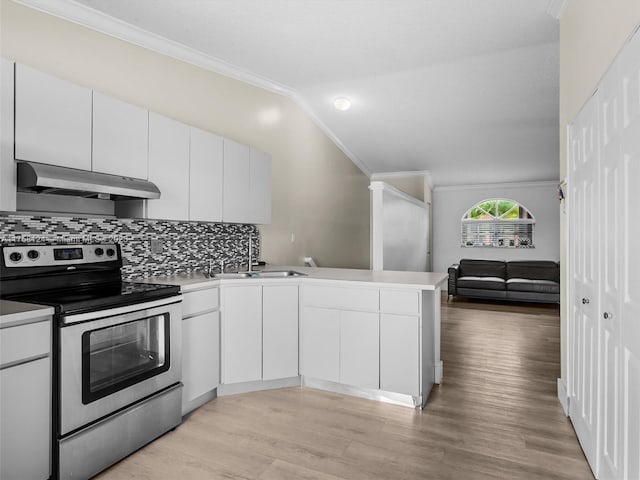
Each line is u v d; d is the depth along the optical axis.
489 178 8.08
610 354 1.68
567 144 2.51
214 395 2.81
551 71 3.80
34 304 1.79
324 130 5.38
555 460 2.02
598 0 1.88
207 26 3.01
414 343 2.63
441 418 2.49
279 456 2.06
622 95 1.51
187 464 1.99
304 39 3.26
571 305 2.43
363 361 2.79
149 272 2.92
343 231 6.05
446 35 3.22
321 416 2.53
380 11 2.87
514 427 2.37
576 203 2.31
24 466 1.65
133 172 2.45
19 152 1.89
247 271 3.46
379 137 5.73
